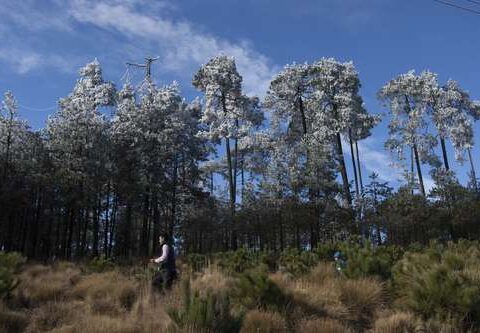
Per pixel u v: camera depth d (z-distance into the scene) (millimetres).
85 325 9148
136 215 47250
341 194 41062
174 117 43250
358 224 37781
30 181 36656
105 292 12602
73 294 12898
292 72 48219
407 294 10680
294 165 38312
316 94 46000
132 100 43312
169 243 13211
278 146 43125
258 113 49719
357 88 47562
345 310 10328
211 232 43094
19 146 37562
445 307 9750
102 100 43000
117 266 19641
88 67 44375
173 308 8992
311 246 38188
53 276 16156
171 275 12891
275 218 38594
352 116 45312
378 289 11062
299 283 11992
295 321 9656
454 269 12227
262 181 38906
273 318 9281
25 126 37375
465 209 36500
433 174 41656
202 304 8531
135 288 12734
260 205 38375
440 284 9961
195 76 49094
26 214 40906
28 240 43781
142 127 41688
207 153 46344
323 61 48031
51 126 38125
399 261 14055
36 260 27922
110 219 45500
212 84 47250
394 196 38469
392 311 10336
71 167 36625
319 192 39375
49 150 38000
